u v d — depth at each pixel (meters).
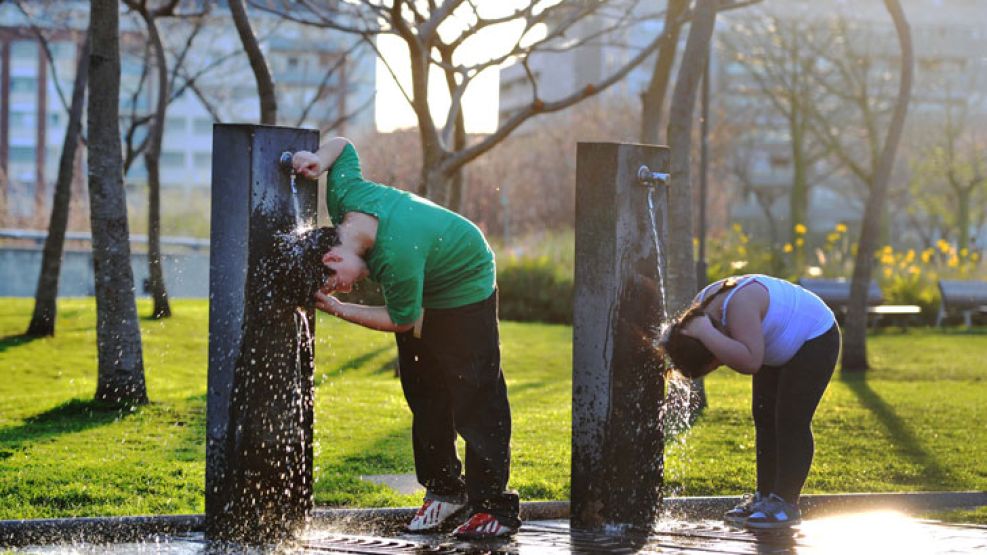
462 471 7.21
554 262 31.25
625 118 59.03
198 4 23.78
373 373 18.30
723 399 14.46
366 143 38.03
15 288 33.47
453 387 6.56
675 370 7.09
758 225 94.38
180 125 89.00
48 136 80.75
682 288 13.74
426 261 6.30
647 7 31.98
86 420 11.88
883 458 10.62
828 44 43.53
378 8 13.96
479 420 6.60
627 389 6.99
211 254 6.41
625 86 62.47
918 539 6.68
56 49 73.50
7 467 8.88
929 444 11.47
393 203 6.30
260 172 6.32
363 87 55.56
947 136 56.69
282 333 6.44
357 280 6.30
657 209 7.06
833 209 98.06
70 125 21.19
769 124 66.06
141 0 17.83
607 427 6.96
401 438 11.00
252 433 6.45
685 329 6.85
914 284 31.95
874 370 19.95
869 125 38.19
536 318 30.28
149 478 8.53
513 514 6.68
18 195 41.28
